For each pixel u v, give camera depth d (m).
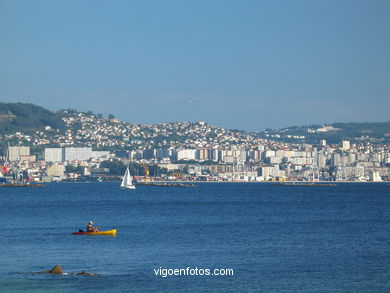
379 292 153.75
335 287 158.12
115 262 188.88
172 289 156.00
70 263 187.00
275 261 191.25
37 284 159.12
